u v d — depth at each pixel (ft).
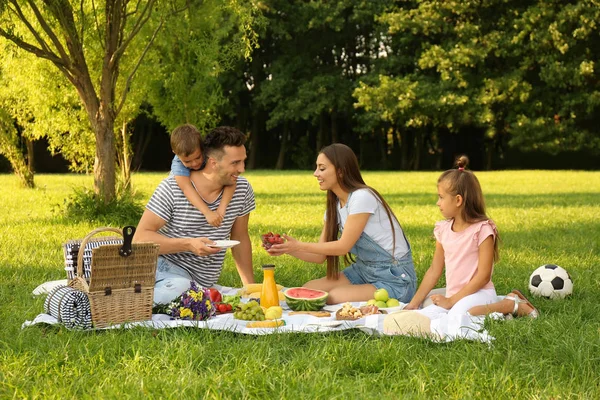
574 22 107.86
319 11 118.01
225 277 22.85
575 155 135.13
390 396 11.23
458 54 111.65
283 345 13.96
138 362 12.73
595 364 12.88
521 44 112.37
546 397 11.13
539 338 14.43
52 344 13.91
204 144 18.30
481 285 17.13
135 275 15.69
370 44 131.85
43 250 27.43
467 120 114.73
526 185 73.67
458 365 12.76
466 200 17.39
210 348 13.56
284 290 19.70
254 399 11.21
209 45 46.09
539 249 28.96
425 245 30.14
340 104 121.90
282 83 121.39
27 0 35.17
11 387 11.39
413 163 134.92
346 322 15.37
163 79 49.11
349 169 18.49
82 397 11.25
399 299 18.58
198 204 18.03
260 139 141.49
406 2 125.18
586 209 45.91
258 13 38.68
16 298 18.84
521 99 112.57
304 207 47.60
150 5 36.63
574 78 108.78
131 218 37.99
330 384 11.58
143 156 138.21
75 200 38.91
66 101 46.83
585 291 20.10
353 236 18.10
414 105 115.34
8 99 61.72
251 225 37.04
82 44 36.81
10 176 93.30
